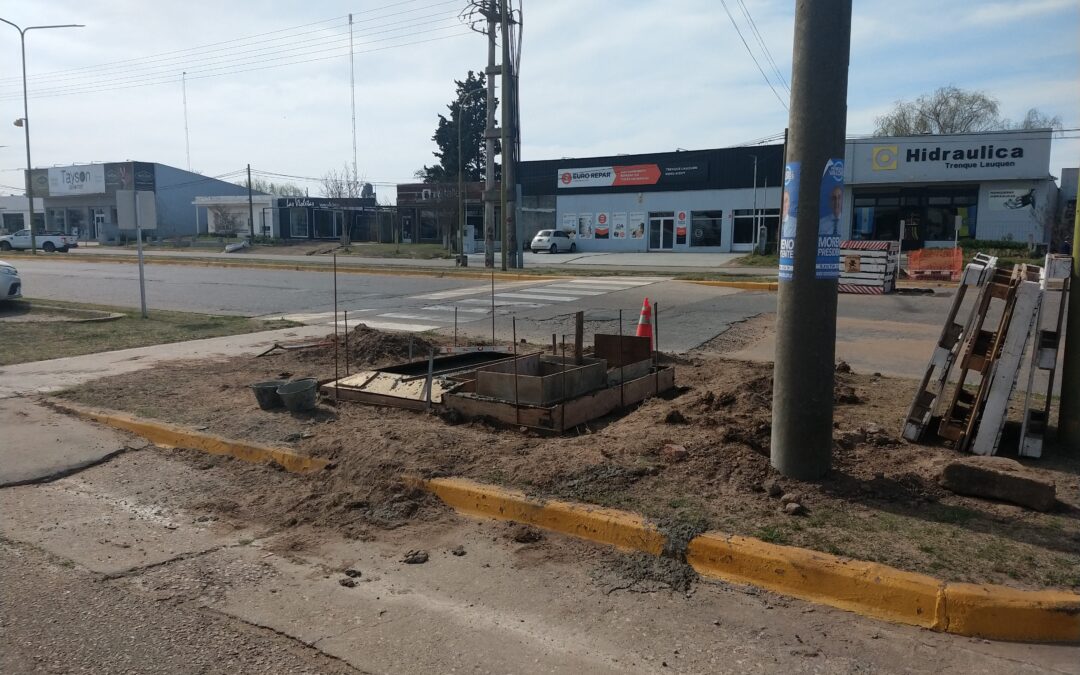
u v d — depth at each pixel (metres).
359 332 11.87
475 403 7.16
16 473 6.30
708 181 47.12
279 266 32.47
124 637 3.86
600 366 7.66
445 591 4.35
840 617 4.01
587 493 5.30
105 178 71.94
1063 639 3.76
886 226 40.16
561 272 28.30
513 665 3.61
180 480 6.29
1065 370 6.12
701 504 5.09
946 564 4.19
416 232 63.16
